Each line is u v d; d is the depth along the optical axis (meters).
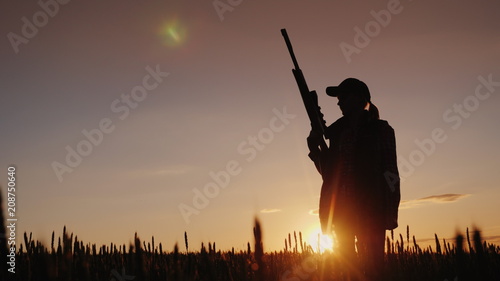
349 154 5.03
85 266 2.79
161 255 4.18
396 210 4.92
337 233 4.98
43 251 1.92
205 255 2.43
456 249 1.77
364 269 4.81
